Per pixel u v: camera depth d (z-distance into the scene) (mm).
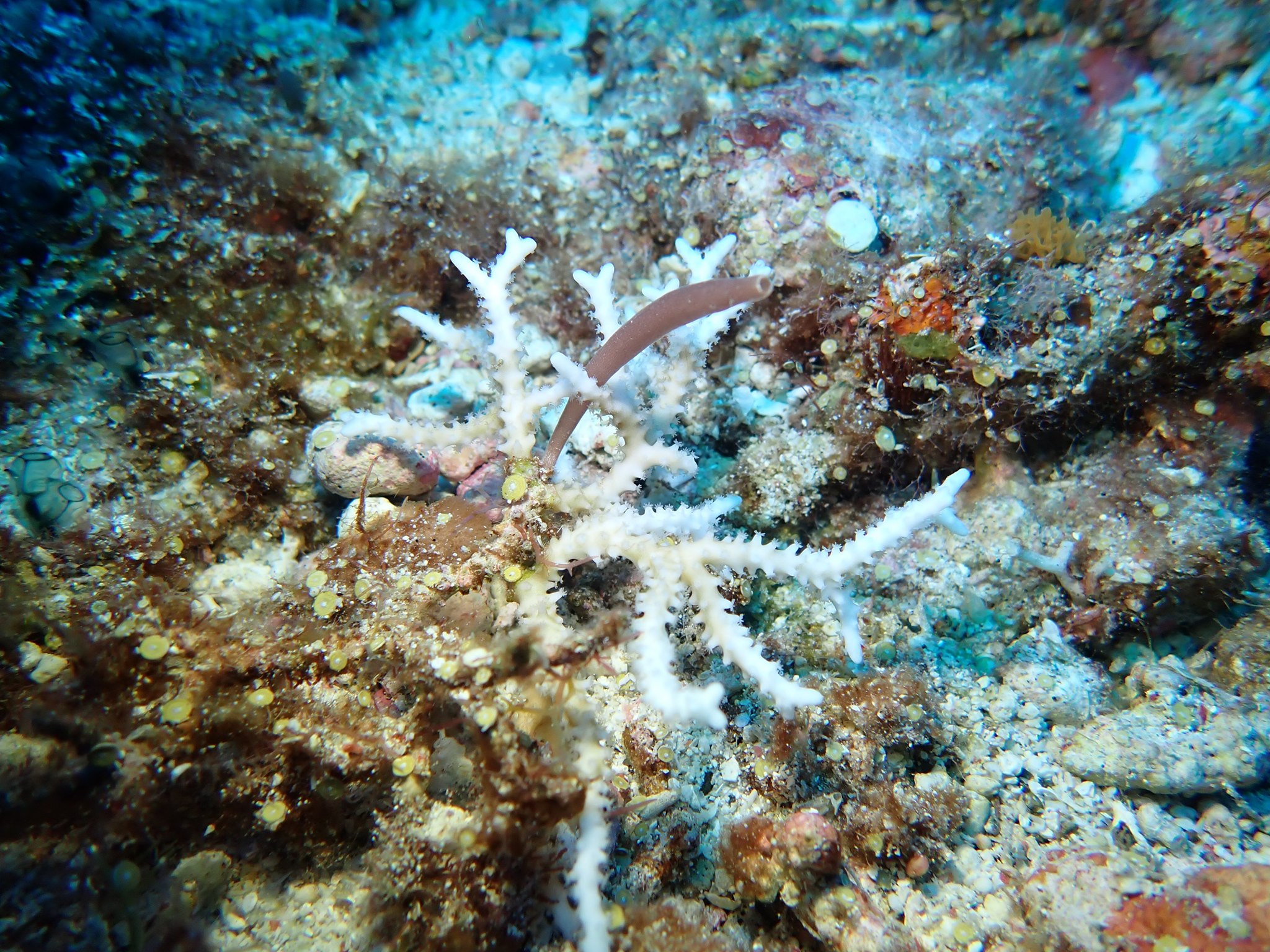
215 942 114
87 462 141
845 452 163
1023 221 168
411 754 114
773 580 158
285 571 149
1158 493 160
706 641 117
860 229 162
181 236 158
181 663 114
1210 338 155
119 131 156
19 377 142
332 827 119
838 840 120
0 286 145
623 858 122
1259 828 132
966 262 154
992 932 120
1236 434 160
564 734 108
